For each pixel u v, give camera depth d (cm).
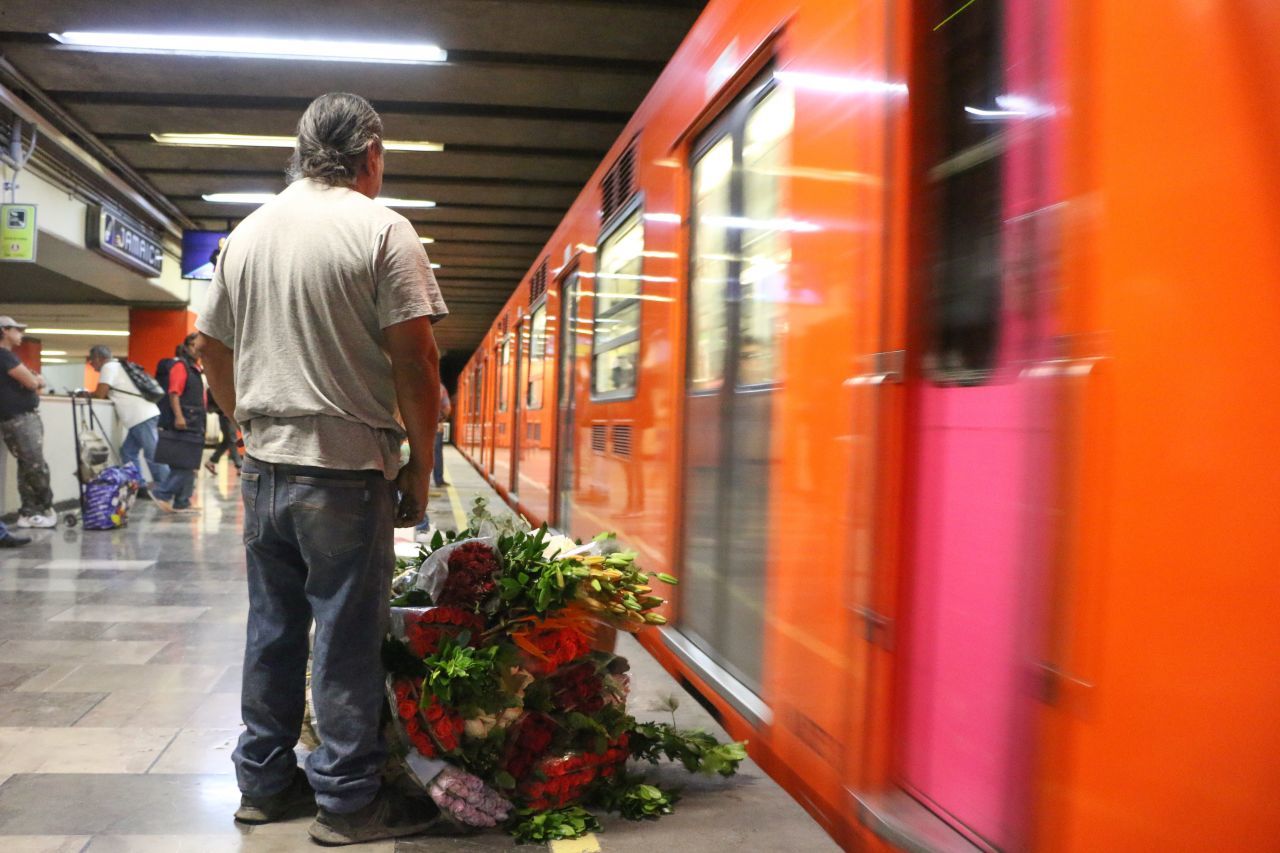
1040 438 185
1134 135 170
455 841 276
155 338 2444
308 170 276
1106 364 170
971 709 208
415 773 274
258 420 267
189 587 671
